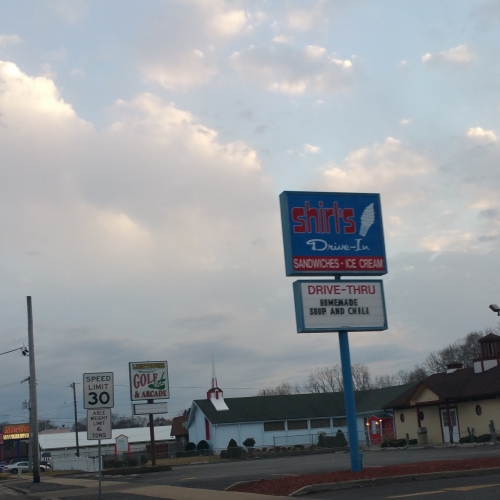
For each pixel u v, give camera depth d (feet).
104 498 70.79
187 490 73.41
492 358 155.12
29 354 129.39
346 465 100.78
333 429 225.35
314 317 73.05
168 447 218.59
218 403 221.46
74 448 284.82
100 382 63.57
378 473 68.03
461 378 159.33
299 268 74.33
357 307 74.79
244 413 219.20
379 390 235.81
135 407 135.13
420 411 167.53
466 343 357.41
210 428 217.36
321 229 76.07
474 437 143.13
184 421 254.88
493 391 140.36
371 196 78.64
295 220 75.41
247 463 140.26
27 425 287.07
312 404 230.27
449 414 156.15
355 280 75.41
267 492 62.44
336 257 75.92
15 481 130.11
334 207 77.05
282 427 221.46
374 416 212.23
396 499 50.34
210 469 120.98
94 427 62.49
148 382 137.90
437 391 156.56
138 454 208.95
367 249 77.20
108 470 123.85
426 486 59.52
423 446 152.87
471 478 64.34
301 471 92.73
